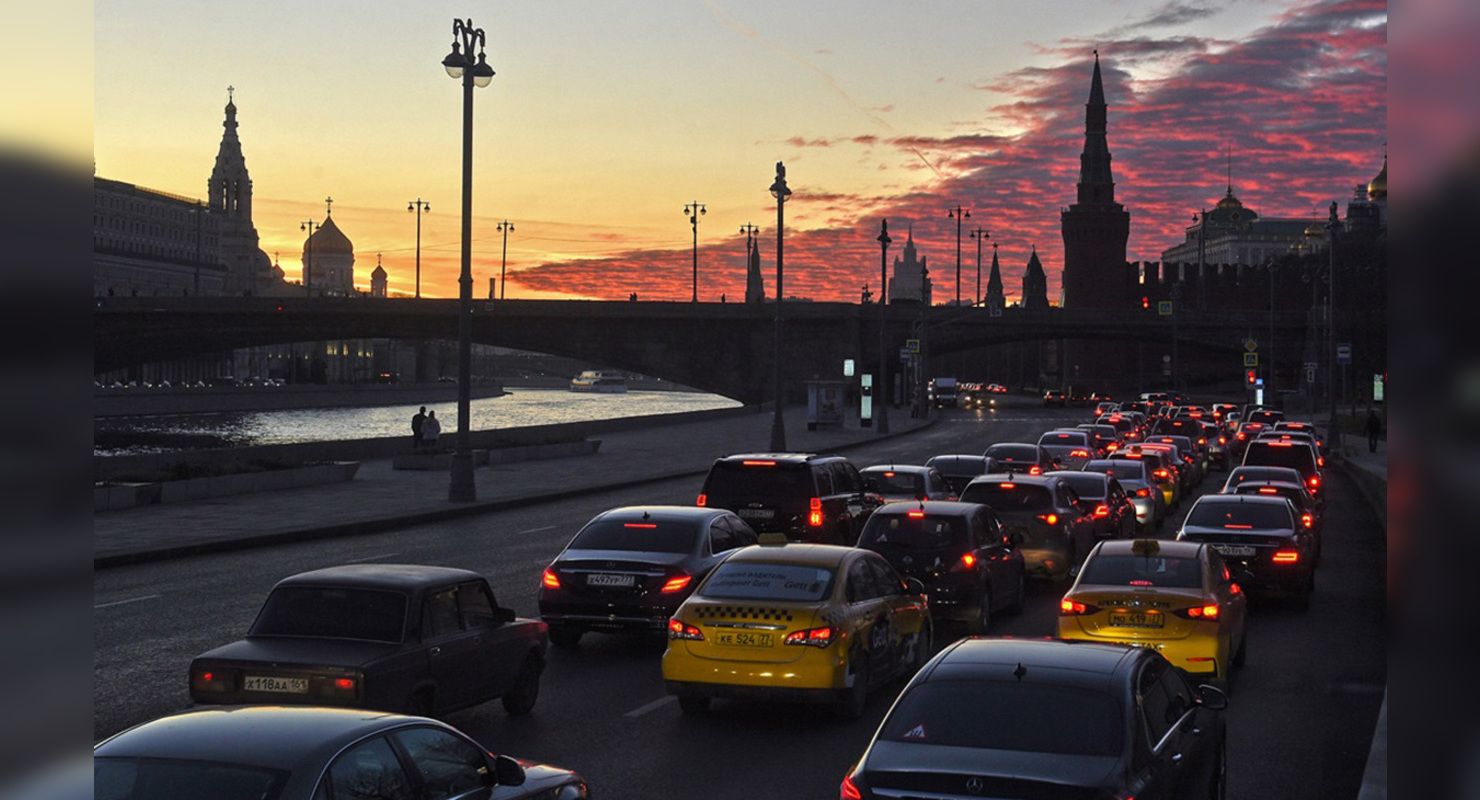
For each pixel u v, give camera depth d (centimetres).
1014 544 2189
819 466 2500
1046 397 15112
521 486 4466
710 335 13038
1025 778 736
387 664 1165
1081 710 796
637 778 1177
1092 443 5153
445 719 1411
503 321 12950
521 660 1401
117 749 645
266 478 4172
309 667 1136
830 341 13062
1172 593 1552
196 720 684
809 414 8612
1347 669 1764
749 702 1520
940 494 2892
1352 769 1241
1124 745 775
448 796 720
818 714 1459
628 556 1766
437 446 5597
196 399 16675
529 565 2611
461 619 1301
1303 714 1486
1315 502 3275
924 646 1647
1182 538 2302
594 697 1533
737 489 2438
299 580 1255
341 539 3077
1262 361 14438
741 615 1384
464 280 3872
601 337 12962
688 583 1756
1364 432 9162
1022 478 2550
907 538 1964
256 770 627
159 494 3712
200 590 2244
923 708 809
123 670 1583
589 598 1753
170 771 626
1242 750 1316
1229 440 7662
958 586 1925
